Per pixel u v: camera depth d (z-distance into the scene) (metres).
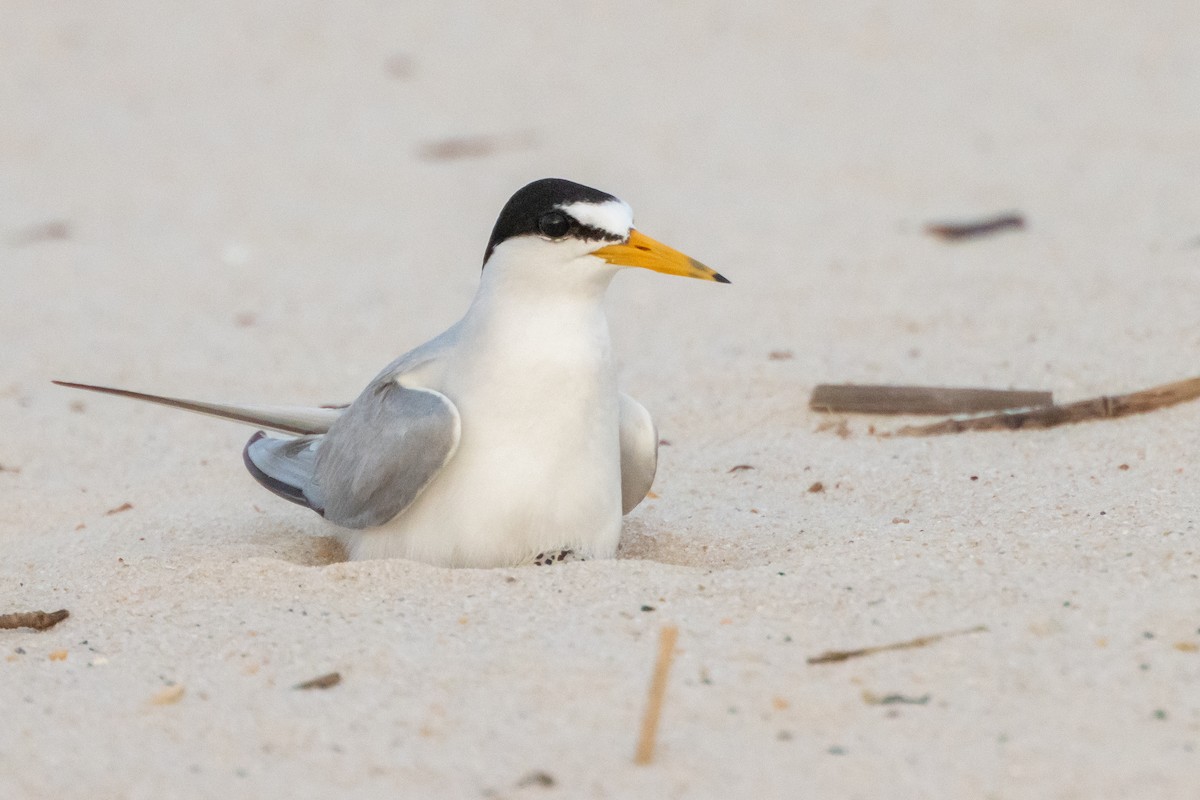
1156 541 8.24
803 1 31.45
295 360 14.84
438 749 6.40
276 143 24.56
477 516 8.61
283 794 6.12
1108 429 11.00
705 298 16.08
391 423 8.73
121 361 15.00
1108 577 7.75
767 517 9.95
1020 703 6.50
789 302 15.62
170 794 6.16
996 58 26.97
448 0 33.34
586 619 7.61
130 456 12.34
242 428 13.02
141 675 7.41
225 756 6.47
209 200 21.64
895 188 20.25
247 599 8.29
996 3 30.14
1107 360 12.58
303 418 9.97
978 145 22.05
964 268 16.30
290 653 7.49
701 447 11.77
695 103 25.59
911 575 7.94
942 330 14.14
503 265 8.61
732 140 23.25
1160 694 6.49
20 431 12.96
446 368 8.88
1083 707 6.43
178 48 30.72
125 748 6.58
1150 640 6.97
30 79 28.84
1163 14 28.69
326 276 17.97
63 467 12.10
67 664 7.68
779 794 5.91
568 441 8.59
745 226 18.89
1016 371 12.66
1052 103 24.02
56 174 23.27
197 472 11.83
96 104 27.27
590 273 8.51
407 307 16.56
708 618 7.57
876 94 25.38
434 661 7.23
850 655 7.00
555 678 6.96
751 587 7.94
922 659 6.94
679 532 9.70
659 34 30.28
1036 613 7.32
